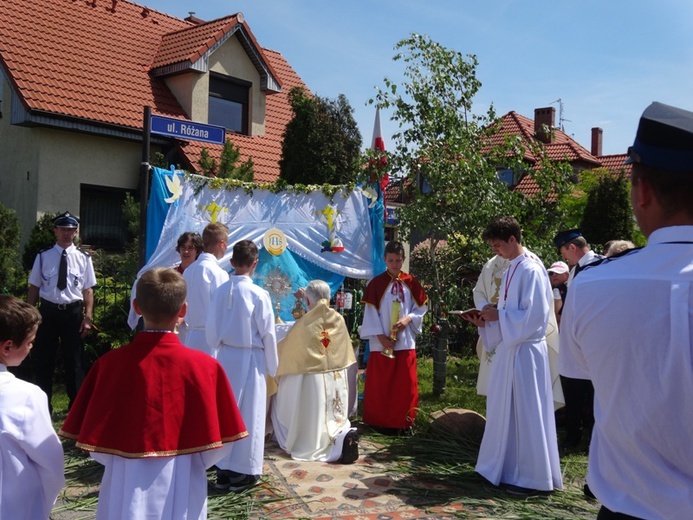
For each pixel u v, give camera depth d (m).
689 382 1.50
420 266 8.36
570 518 4.27
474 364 10.12
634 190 1.70
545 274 4.88
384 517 4.27
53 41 12.73
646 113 1.68
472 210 7.83
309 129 10.88
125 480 2.79
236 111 14.48
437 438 5.95
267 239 6.98
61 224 6.50
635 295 1.59
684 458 1.54
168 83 13.70
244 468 4.67
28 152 11.55
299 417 5.68
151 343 2.94
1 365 2.73
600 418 1.69
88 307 6.69
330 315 5.94
